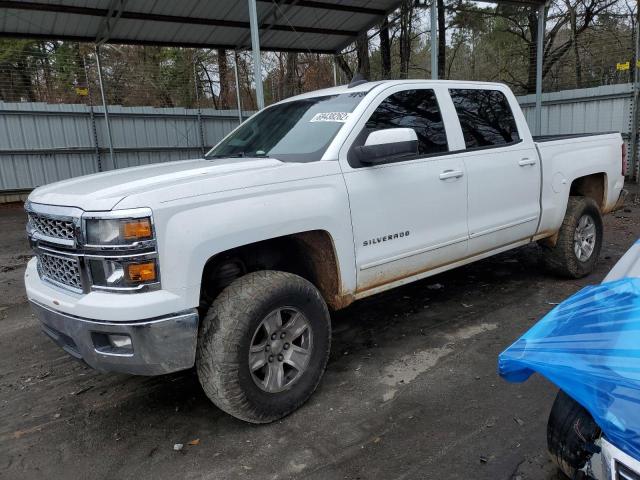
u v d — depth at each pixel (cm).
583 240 566
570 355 190
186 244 274
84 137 1443
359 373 376
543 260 563
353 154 362
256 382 303
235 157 398
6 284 668
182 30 1154
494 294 533
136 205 264
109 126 1395
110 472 280
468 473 262
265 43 1292
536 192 501
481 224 449
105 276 269
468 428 300
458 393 340
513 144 484
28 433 322
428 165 404
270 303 302
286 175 322
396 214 381
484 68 2244
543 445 280
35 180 1398
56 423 333
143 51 2044
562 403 226
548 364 190
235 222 292
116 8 1004
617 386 172
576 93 1374
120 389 375
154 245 265
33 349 457
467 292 544
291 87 2050
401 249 387
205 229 281
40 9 960
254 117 484
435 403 329
